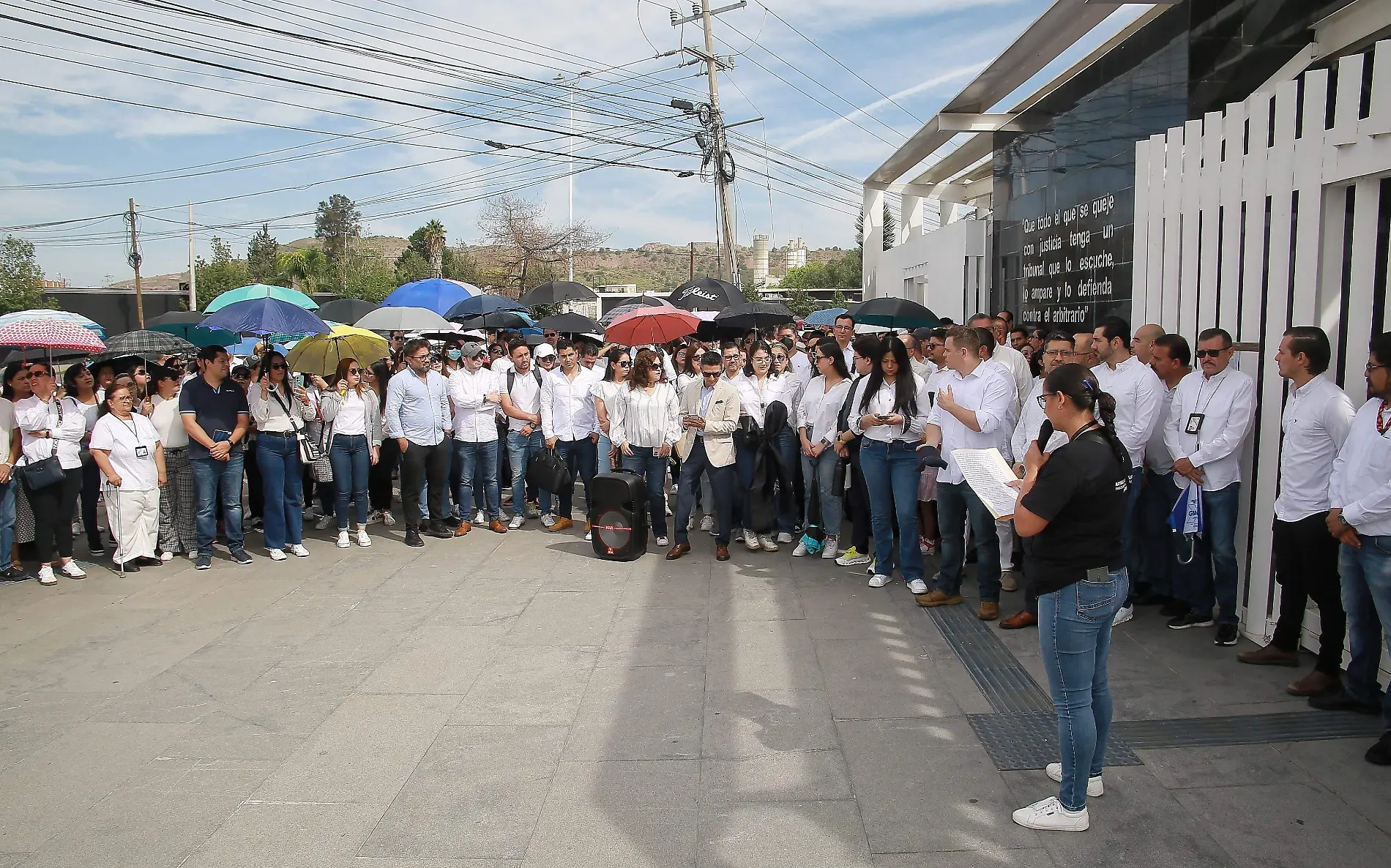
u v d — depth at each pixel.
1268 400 5.05
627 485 7.82
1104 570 3.41
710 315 11.88
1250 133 5.14
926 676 5.09
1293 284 4.90
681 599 6.72
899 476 6.55
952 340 6.05
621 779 4.02
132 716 4.88
